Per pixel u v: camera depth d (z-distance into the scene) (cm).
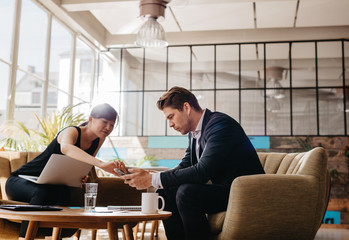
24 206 155
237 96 848
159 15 441
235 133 196
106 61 872
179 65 863
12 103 534
